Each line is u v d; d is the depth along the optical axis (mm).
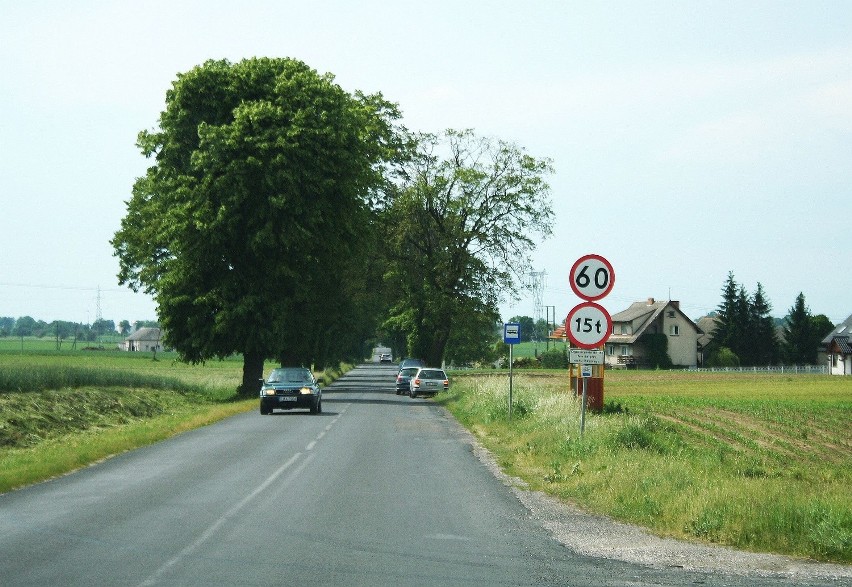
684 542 10602
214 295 46438
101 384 42000
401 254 67625
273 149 46094
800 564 9547
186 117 48156
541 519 12094
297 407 35219
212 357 48312
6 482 14805
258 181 46219
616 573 8984
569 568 9180
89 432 28516
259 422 30953
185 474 16797
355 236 50656
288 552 9828
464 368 130875
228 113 48344
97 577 8594
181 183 47312
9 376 33000
